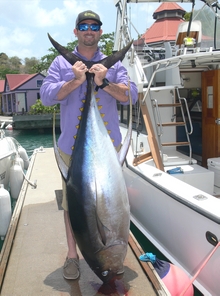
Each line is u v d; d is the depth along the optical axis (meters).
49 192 5.51
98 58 2.47
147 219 3.86
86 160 1.96
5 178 6.48
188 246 3.04
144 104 4.29
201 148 5.58
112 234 1.90
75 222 1.99
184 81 5.31
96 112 2.03
